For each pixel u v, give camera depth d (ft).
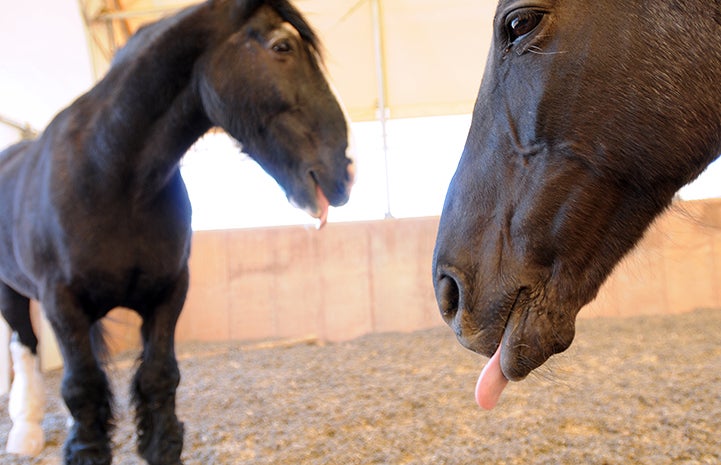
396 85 26.17
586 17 3.33
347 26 25.43
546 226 3.44
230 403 11.19
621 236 3.49
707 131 3.28
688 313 19.11
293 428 9.19
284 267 20.94
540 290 3.49
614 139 3.30
